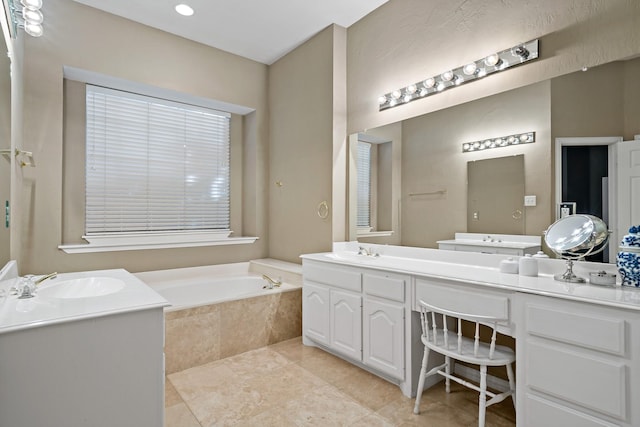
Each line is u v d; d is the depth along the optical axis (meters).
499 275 1.84
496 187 2.12
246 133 4.11
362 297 2.33
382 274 2.19
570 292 1.42
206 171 3.84
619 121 1.66
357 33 3.15
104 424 1.25
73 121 3.03
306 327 2.86
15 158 2.16
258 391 2.13
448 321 2.24
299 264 3.58
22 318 1.15
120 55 3.02
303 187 3.53
